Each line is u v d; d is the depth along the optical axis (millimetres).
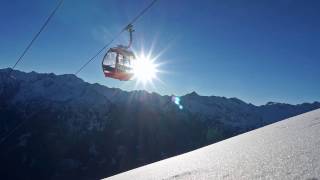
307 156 5473
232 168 6777
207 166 8656
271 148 8188
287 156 6105
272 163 5840
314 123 11789
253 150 9078
